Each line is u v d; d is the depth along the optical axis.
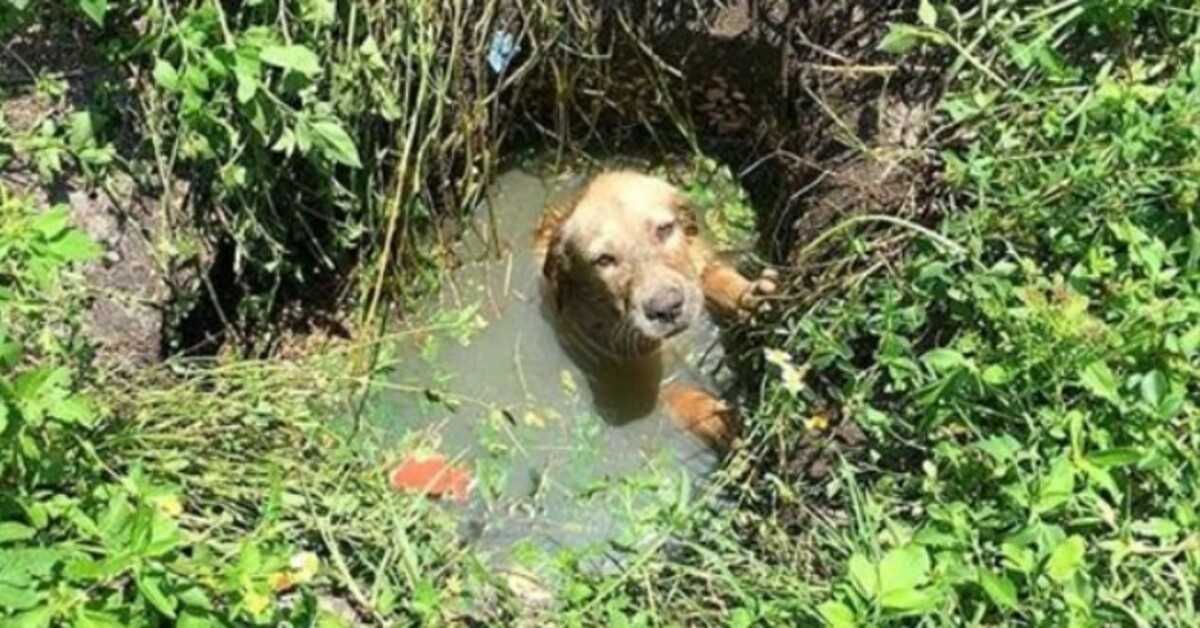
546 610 1.07
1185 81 1.07
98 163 1.19
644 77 1.50
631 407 1.40
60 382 0.90
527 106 1.55
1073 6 1.15
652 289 1.38
